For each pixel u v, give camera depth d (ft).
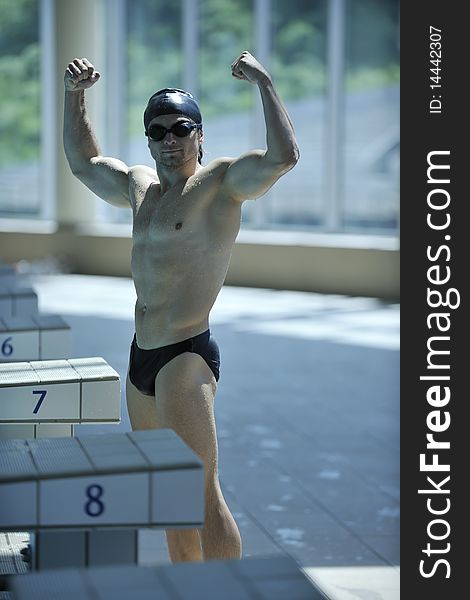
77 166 49.98
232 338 130.52
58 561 34.42
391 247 165.17
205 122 190.19
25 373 50.37
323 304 158.71
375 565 56.03
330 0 175.94
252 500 67.41
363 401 97.09
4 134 204.23
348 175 177.27
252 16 183.42
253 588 29.68
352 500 67.51
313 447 80.84
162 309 44.24
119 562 34.73
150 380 44.65
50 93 198.08
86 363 53.06
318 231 180.24
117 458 35.83
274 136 41.70
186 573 30.76
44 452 36.78
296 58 180.24
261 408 94.12
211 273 44.32
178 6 190.19
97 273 188.65
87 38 188.44
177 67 191.52
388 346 126.00
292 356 119.34
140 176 47.24
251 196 43.52
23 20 200.23
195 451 43.62
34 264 191.62
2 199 206.18
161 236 44.19
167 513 34.96
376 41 172.55
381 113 173.17
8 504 33.88
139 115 196.13
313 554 57.67
